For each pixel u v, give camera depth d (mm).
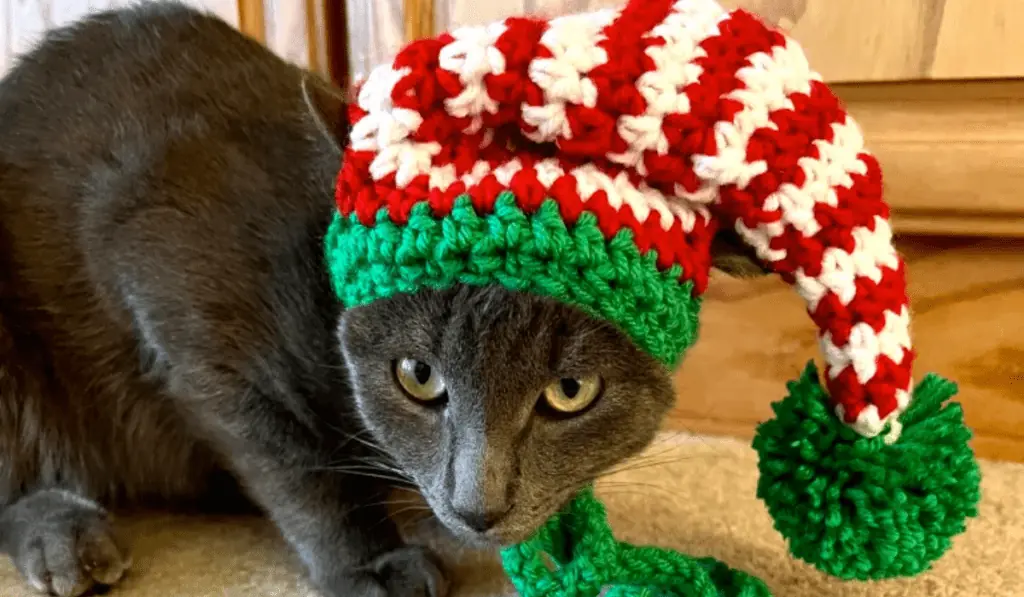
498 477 202
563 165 187
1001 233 356
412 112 185
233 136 278
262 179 266
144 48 305
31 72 314
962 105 355
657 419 219
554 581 229
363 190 194
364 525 284
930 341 379
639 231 186
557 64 179
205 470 333
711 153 185
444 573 277
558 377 201
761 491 238
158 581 279
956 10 344
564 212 181
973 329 374
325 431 276
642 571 230
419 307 198
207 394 276
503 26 186
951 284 372
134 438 320
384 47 410
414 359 209
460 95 183
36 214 295
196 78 294
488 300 191
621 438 215
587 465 217
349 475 282
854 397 204
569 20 191
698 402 405
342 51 426
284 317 259
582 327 192
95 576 272
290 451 279
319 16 417
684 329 202
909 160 357
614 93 180
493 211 183
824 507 223
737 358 396
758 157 189
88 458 323
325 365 260
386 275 194
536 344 193
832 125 201
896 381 202
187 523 323
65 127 297
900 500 218
